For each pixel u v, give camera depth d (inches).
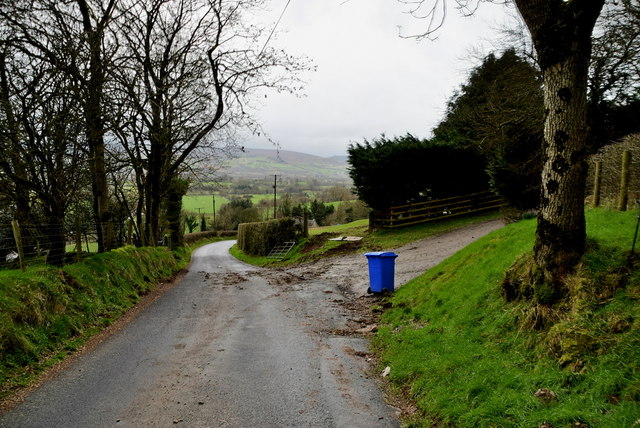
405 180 1001.5
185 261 1272.1
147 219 881.5
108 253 516.7
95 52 473.7
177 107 758.5
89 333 327.3
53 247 398.6
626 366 148.3
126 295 466.3
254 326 355.6
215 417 182.2
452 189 1045.2
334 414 185.5
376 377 233.0
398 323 328.2
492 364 195.0
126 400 200.7
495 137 746.2
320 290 532.7
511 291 248.7
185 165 895.1
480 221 919.0
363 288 512.4
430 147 964.0
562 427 133.0
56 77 430.6
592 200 381.4
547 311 207.3
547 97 230.8
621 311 179.0
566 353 172.7
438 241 773.9
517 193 694.5
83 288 381.4
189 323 368.8
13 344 246.7
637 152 348.8
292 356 269.9
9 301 272.5
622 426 121.8
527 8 227.5
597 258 215.8
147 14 725.3
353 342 302.8
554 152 226.5
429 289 367.9
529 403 153.2
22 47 426.0
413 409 188.7
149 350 285.0
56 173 418.3
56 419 181.0
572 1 216.1
